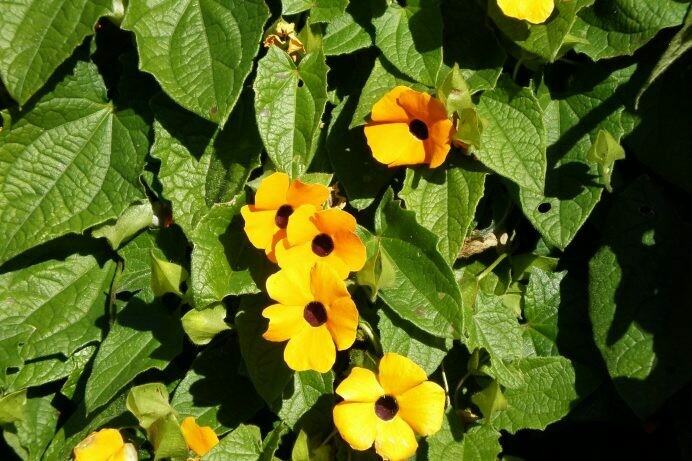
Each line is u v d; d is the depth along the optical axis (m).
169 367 0.67
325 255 0.59
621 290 0.63
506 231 0.64
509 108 0.60
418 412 0.59
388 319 0.61
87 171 0.62
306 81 0.60
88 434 0.64
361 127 0.62
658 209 0.63
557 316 0.65
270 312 0.58
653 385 0.62
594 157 0.60
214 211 0.61
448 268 0.60
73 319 0.65
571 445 0.69
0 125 0.62
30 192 0.62
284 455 0.65
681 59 0.62
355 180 0.62
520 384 0.62
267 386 0.62
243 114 0.61
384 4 0.60
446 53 0.61
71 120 0.62
